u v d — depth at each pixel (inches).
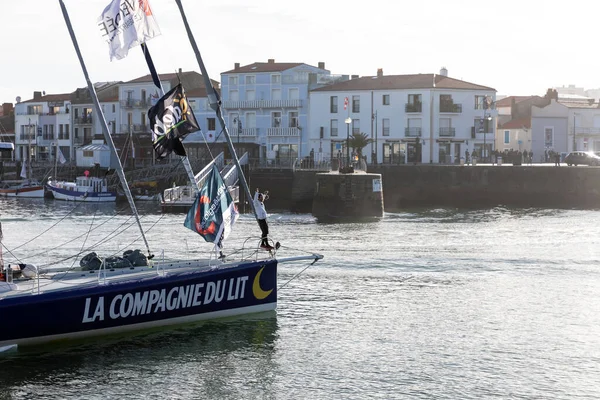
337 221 3550.7
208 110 6387.8
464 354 1384.1
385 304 1729.8
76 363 1307.8
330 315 1630.2
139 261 1524.4
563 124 6235.2
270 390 1211.2
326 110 5905.5
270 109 6156.5
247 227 3189.0
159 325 1437.0
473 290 1877.5
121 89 6929.1
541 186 4559.5
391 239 2790.4
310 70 6215.6
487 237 2859.3
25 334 1310.3
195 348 1389.0
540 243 2679.6
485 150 5748.0
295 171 4564.5
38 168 6363.2
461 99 5684.1
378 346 1422.2
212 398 1180.5
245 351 1380.4
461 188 4680.1
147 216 3732.8
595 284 1946.4
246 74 6240.2
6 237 2876.5
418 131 5634.8
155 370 1285.7
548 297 1806.1
